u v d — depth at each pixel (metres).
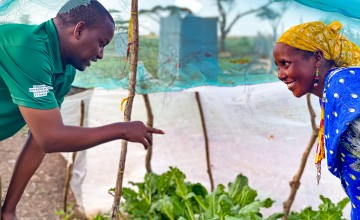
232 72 4.90
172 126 5.74
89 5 3.03
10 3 3.00
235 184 4.78
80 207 5.44
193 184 4.84
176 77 4.90
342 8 3.14
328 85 2.78
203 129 5.35
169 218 4.57
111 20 3.13
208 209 4.36
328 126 2.75
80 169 5.61
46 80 2.94
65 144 2.93
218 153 5.63
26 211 5.47
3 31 2.91
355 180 2.77
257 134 5.49
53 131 2.91
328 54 2.86
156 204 4.65
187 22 6.48
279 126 5.37
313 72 2.88
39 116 2.90
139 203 4.74
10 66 2.89
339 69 2.80
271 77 4.82
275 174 5.36
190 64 4.93
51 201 5.66
